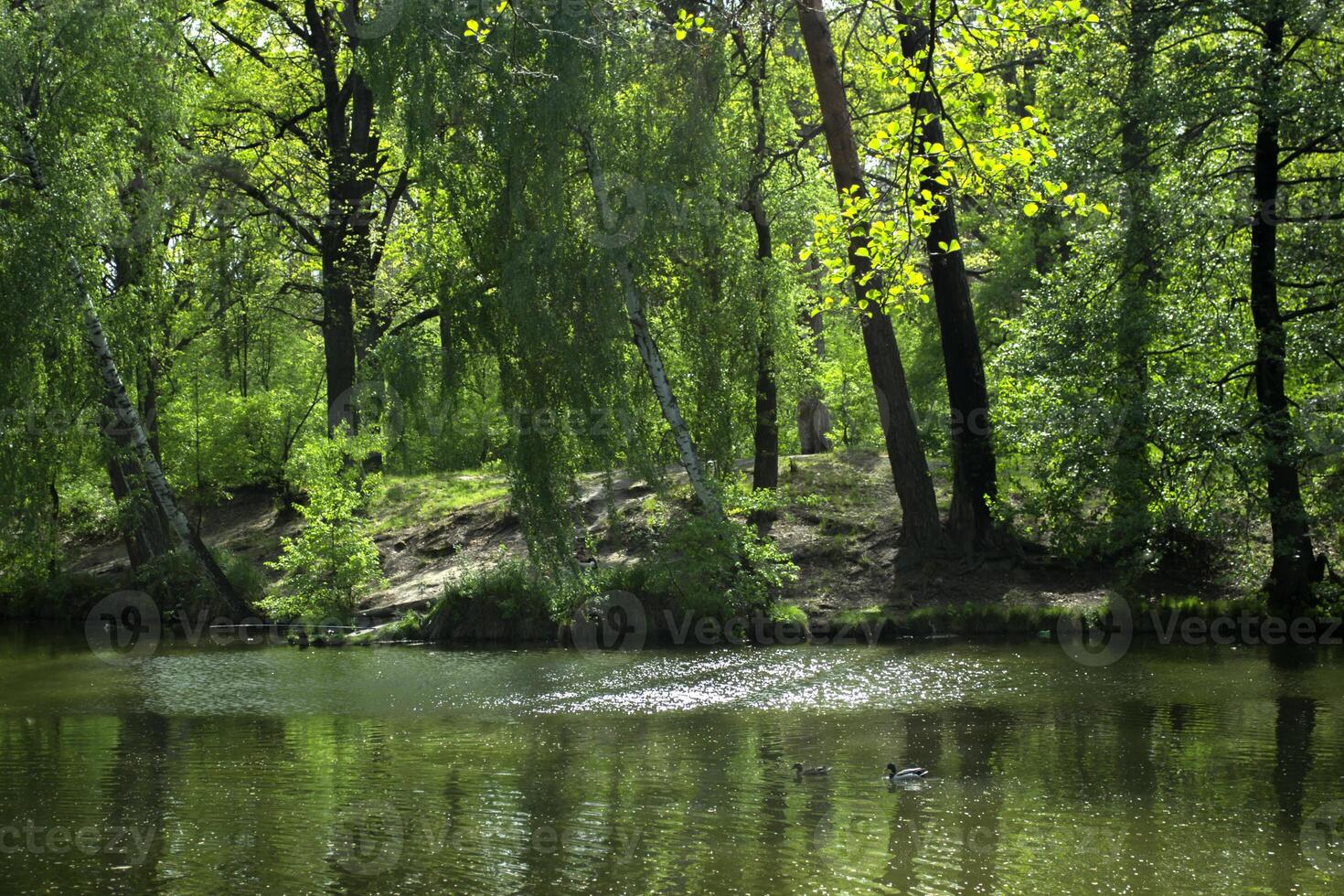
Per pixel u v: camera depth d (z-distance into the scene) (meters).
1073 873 9.41
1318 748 13.52
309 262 36.69
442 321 26.48
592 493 30.62
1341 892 8.99
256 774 12.99
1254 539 23.44
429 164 23.52
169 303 27.84
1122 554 25.73
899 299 14.13
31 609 30.81
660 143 23.64
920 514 26.62
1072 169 21.59
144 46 24.36
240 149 35.44
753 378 25.17
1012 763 13.01
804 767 12.70
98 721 16.53
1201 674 18.69
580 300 23.03
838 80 24.47
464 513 31.92
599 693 18.09
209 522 37.56
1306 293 23.73
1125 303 22.19
